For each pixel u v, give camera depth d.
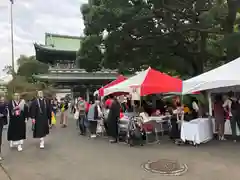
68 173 6.59
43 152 9.06
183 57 18.92
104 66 20.20
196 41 19.78
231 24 15.48
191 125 9.65
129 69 20.75
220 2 14.85
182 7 15.25
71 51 48.94
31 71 44.50
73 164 7.44
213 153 8.37
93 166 7.18
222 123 10.64
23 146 10.20
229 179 5.89
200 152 8.56
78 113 13.88
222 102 10.73
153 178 6.04
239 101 10.45
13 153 8.95
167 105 14.38
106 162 7.59
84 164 7.42
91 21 15.77
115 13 14.54
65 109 17.22
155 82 11.04
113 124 10.92
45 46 49.59
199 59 18.84
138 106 13.05
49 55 49.25
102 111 13.34
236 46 14.61
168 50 18.23
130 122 10.13
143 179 5.98
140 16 15.32
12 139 9.23
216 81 9.59
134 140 10.08
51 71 42.50
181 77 21.05
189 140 9.66
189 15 16.22
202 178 5.98
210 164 7.12
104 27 15.98
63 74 42.28
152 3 15.19
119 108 11.16
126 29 16.25
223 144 9.77
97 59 19.78
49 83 41.69
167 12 15.81
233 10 14.97
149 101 15.78
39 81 40.97
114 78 42.38
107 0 14.50
